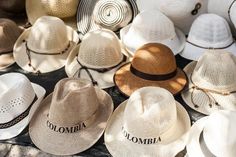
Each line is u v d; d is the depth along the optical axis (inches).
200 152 31.8
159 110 32.5
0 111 36.8
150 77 39.7
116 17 51.9
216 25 45.1
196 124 35.2
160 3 49.0
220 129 29.9
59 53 46.7
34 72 45.9
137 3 52.9
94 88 37.2
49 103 40.5
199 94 39.7
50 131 36.5
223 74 37.9
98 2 52.8
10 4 55.9
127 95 39.6
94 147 35.6
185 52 47.3
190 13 49.0
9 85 37.9
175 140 34.3
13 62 47.6
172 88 39.6
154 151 33.3
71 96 34.3
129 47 47.1
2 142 36.9
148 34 45.5
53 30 45.5
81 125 36.1
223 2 47.5
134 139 33.7
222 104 38.4
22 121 38.0
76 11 55.6
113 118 37.6
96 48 42.0
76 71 43.6
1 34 47.4
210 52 39.6
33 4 56.0
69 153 34.9
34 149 36.0
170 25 46.6
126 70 42.6
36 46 46.1
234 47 46.6
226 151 29.4
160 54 39.4
